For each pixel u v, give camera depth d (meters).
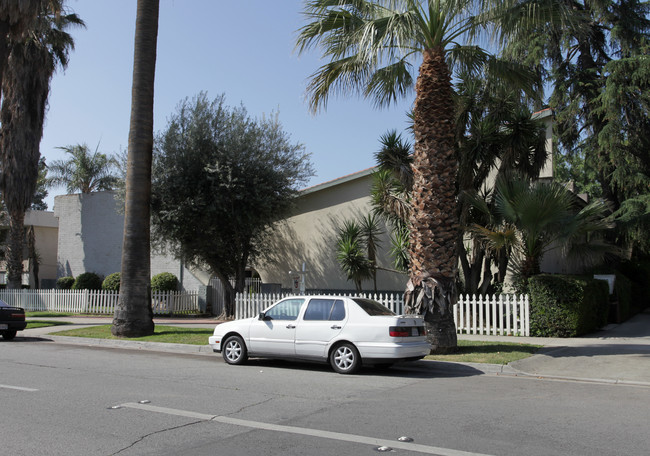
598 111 24.55
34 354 13.25
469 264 19.66
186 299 24.92
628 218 23.59
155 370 10.64
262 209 20.91
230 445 5.51
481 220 17.55
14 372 10.28
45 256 38.72
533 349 12.66
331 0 12.29
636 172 24.06
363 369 11.01
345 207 23.08
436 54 12.20
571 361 11.28
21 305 27.31
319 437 5.81
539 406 7.43
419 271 12.26
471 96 16.67
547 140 20.55
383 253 21.84
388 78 14.07
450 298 12.12
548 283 15.23
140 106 16.34
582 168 38.31
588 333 15.84
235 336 11.52
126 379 9.50
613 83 23.45
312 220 23.83
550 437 5.82
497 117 16.86
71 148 41.53
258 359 12.41
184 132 21.20
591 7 24.77
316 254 23.52
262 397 7.97
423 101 12.25
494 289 17.75
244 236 22.08
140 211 16.39
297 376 10.03
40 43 25.91
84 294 25.64
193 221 20.75
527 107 16.17
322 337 10.49
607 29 26.61
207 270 24.17
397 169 18.00
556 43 25.83
